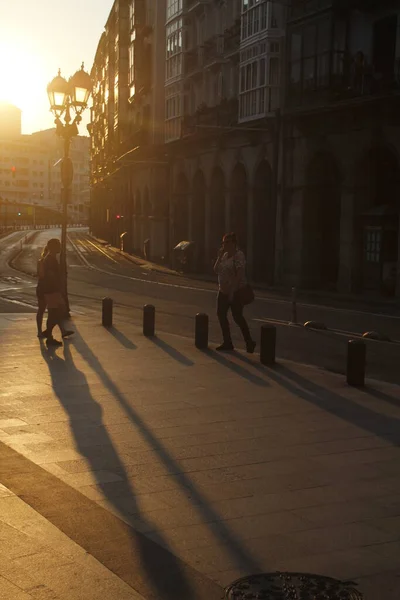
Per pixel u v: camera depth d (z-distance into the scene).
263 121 34.94
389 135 28.08
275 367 12.21
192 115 45.50
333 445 7.68
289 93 32.25
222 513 5.79
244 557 4.99
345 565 4.88
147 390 10.40
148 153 55.78
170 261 50.41
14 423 8.52
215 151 42.31
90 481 6.52
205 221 44.28
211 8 43.44
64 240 19.61
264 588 4.55
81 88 19.67
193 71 45.12
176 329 18.36
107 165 81.19
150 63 58.22
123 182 73.81
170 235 51.12
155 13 56.75
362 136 29.38
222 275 13.66
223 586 4.57
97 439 7.88
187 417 8.86
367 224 29.88
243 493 6.25
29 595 4.41
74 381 11.02
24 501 5.99
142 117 60.69
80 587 4.52
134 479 6.59
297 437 7.99
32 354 13.50
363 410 9.23
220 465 7.01
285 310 23.17
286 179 34.19
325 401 9.72
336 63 29.77
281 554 5.04
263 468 6.93
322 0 30.09
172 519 5.66
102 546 5.13
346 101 28.33
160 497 6.14
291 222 34.03
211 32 43.62
